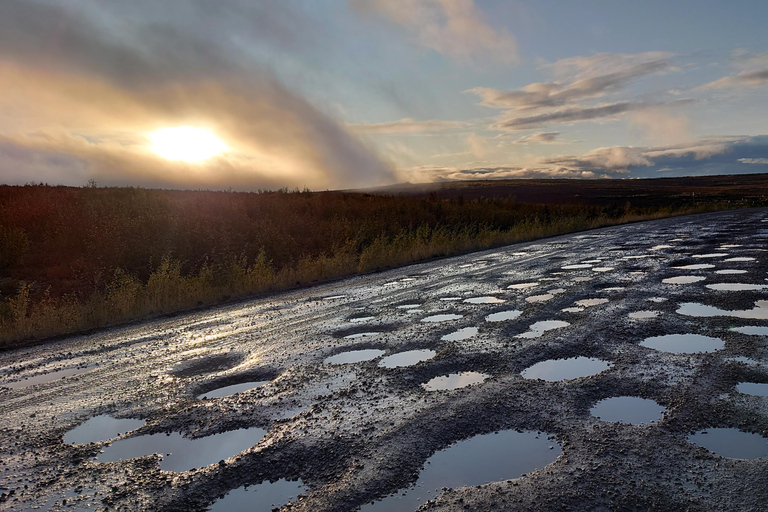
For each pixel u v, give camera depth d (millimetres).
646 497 2379
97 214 16984
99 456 3299
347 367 4906
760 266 9531
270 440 3338
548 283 9250
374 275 12805
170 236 15602
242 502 2588
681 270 9727
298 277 12734
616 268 10594
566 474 2627
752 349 4516
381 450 3055
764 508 2232
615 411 3404
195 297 10266
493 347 5215
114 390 4746
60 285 11969
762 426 3031
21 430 3869
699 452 2770
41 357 6391
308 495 2607
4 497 2807
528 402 3650
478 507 2375
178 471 2994
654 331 5395
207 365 5441
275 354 5648
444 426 3342
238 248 16438
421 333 6102
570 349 4941
